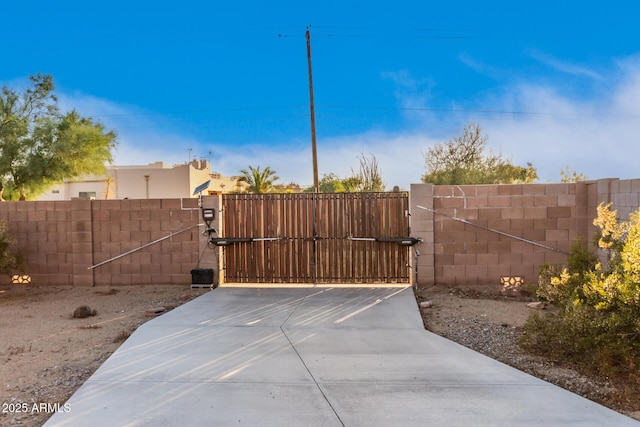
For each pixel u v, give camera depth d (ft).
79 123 67.31
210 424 13.07
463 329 23.56
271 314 26.25
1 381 17.31
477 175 66.44
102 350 20.98
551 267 24.06
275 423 13.11
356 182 73.92
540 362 18.65
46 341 22.61
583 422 13.20
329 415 13.61
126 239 36.47
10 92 60.90
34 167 60.70
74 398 14.97
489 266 34.06
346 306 28.12
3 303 31.76
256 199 35.60
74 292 34.99
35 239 37.32
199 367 17.74
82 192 127.85
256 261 35.58
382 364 18.02
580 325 17.35
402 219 34.94
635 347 16.48
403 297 30.53
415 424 13.04
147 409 14.08
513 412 13.82
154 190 132.05
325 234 35.22
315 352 19.53
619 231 20.06
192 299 31.53
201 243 35.65
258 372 17.16
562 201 33.58
